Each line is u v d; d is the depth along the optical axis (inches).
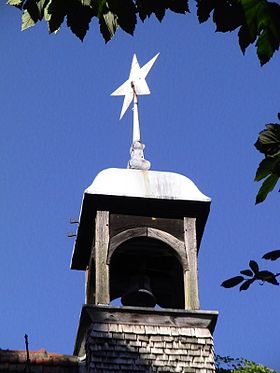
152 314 639.8
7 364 625.3
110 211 674.2
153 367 620.4
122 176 689.6
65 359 635.5
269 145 289.6
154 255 682.2
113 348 621.9
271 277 304.2
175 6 274.7
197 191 688.4
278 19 272.1
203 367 625.0
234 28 275.0
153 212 679.1
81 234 692.1
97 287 644.7
